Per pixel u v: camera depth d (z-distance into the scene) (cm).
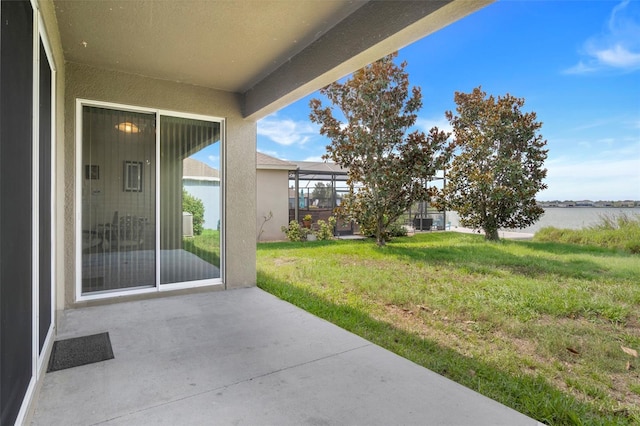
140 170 449
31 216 195
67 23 312
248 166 523
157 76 443
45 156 256
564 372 276
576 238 1028
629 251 859
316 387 231
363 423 191
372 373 253
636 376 271
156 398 215
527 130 1005
